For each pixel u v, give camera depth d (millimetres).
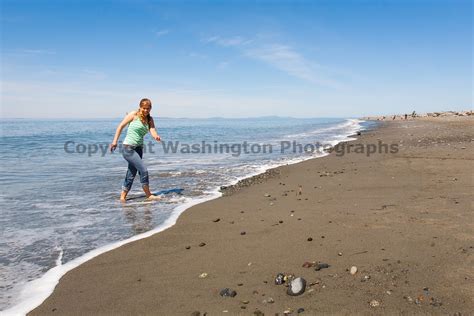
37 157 15031
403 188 7656
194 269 3961
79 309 3178
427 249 4141
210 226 5527
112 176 10320
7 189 8422
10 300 3350
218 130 41844
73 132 34125
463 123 35500
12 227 5516
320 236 4836
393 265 3764
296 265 3941
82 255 4418
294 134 31719
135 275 3848
